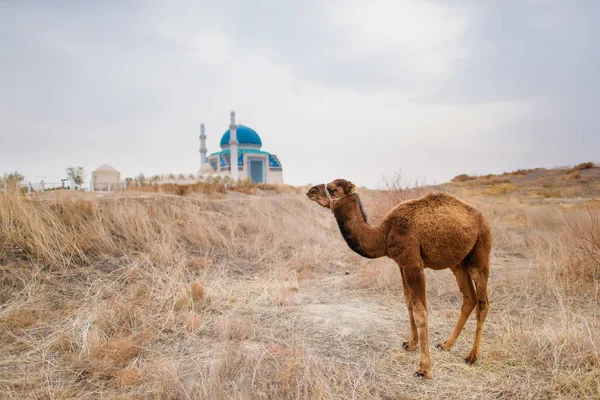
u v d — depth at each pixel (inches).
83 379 156.3
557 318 212.4
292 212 604.4
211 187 891.4
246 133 2982.3
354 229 171.6
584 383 142.6
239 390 139.9
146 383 150.4
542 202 873.5
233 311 229.9
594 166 1350.9
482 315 169.6
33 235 288.0
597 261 278.8
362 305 248.1
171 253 329.7
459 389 149.3
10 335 187.3
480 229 168.2
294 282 295.3
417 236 163.0
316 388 140.9
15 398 140.0
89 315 208.8
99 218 356.5
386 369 165.3
